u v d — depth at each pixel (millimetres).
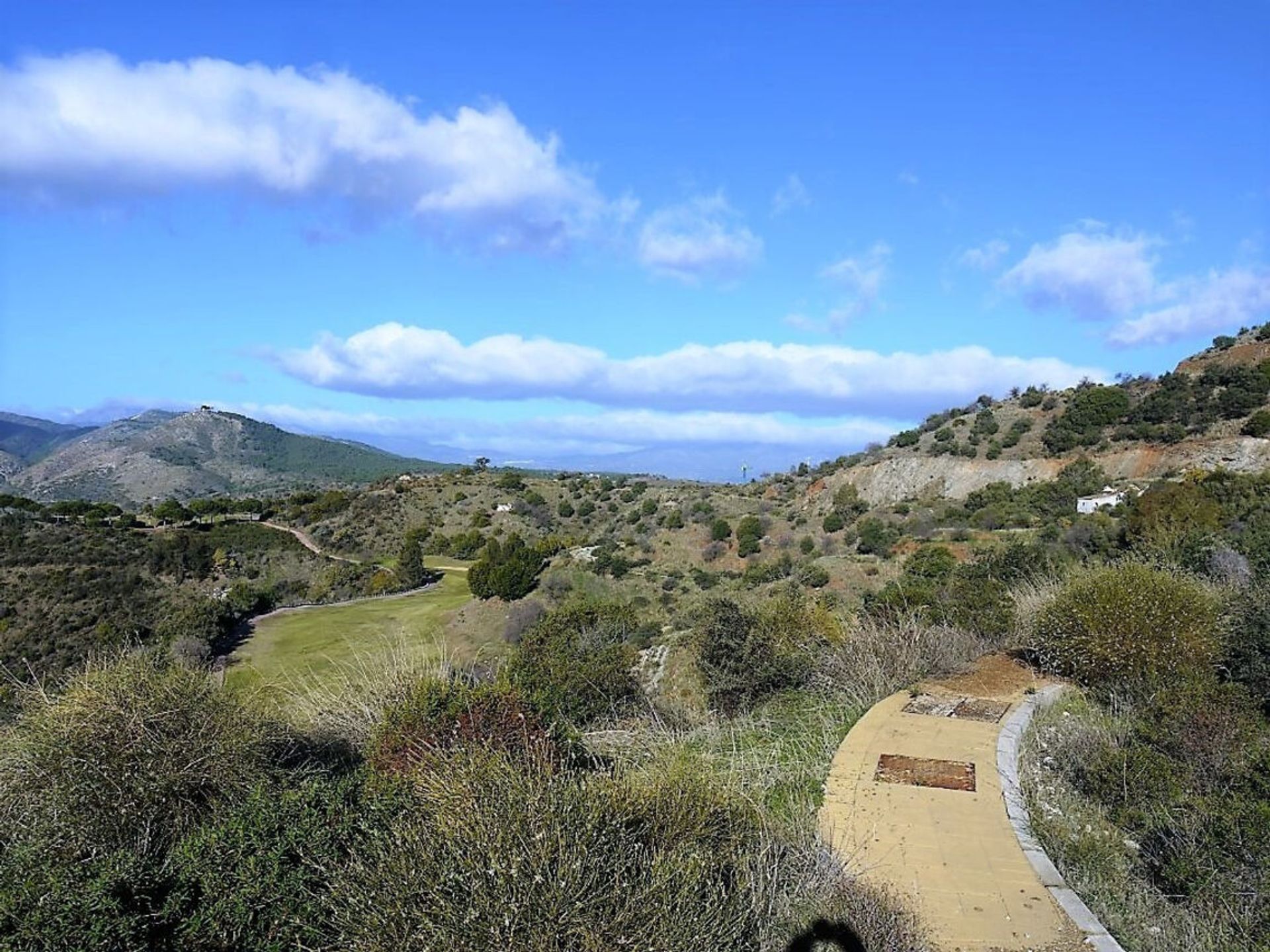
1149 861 4898
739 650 9234
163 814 4555
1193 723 5953
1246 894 4293
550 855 3129
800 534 40719
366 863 3436
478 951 2840
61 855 3949
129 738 4660
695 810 4211
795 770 6082
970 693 7711
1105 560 11414
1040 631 8406
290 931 3424
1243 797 4965
